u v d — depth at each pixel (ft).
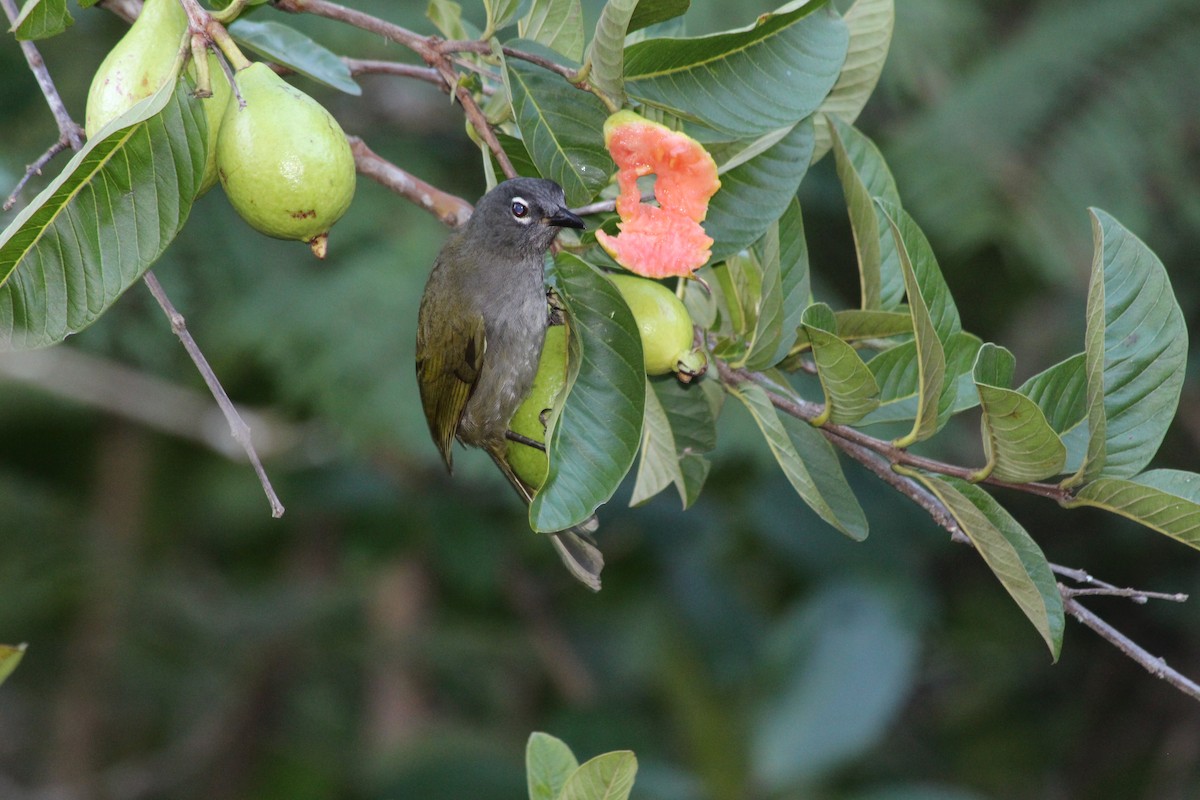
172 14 18.13
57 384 41.68
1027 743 51.93
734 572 48.49
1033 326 49.52
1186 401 46.85
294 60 23.27
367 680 50.85
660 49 18.78
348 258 40.11
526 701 52.06
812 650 33.71
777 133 20.86
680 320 19.95
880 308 22.26
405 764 38.58
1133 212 39.75
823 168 45.14
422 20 38.22
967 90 40.70
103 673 49.08
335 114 41.52
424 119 42.39
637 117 19.21
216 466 54.44
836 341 18.49
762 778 32.24
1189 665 50.03
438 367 24.54
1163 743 50.42
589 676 49.78
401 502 47.93
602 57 18.75
